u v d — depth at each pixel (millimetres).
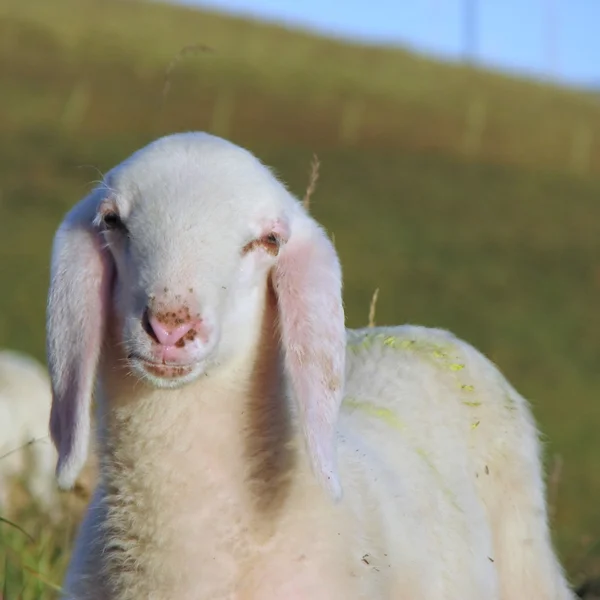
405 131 47875
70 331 4719
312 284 4656
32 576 6414
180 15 58094
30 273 26484
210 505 4668
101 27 52281
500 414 6289
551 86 60344
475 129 49500
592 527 18109
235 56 52844
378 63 57000
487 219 38188
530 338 28281
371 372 6039
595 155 49344
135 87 45188
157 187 4574
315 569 4672
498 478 6188
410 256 32844
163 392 4656
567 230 38188
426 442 5773
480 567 5750
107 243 4684
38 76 44750
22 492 9047
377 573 4832
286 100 48312
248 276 4609
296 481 4766
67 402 4699
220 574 4645
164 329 4254
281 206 4695
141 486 4691
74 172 34969
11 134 37875
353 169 41375
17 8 52406
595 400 25156
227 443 4699
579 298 31781
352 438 5285
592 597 7516
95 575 4816
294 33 59531
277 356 4777
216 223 4496
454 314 28922
